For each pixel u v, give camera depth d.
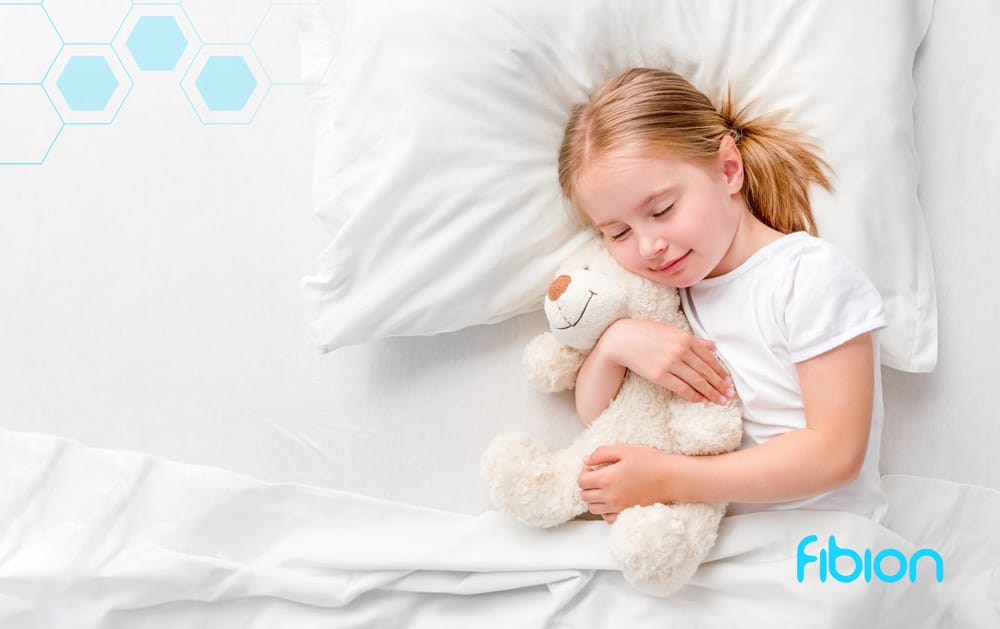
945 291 1.05
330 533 1.07
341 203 1.02
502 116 1.00
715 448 0.95
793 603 0.94
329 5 1.09
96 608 1.06
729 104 1.01
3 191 1.16
